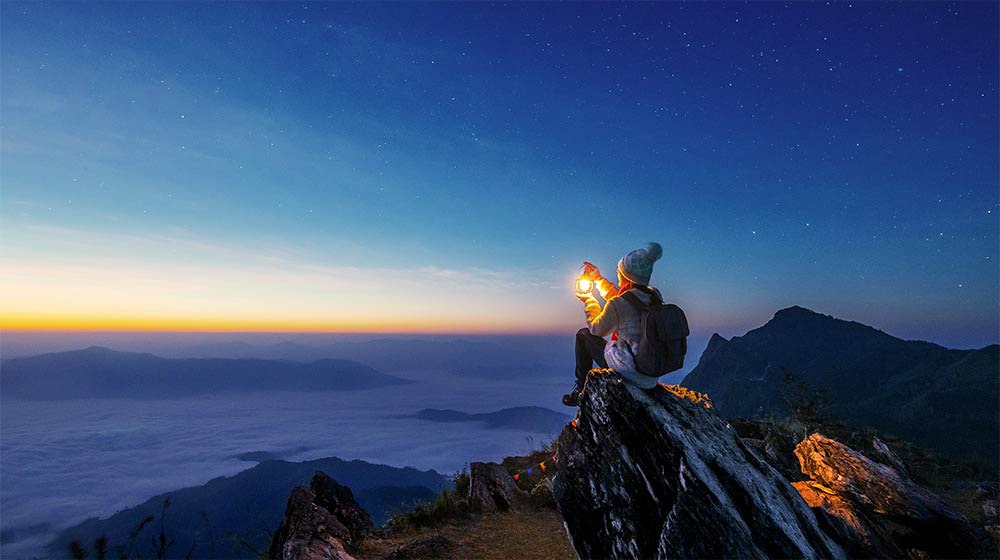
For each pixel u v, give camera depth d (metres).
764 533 3.68
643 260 4.31
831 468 7.12
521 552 8.38
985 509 9.81
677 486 3.87
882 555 4.64
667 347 4.08
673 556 3.56
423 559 7.96
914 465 13.54
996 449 34.78
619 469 4.25
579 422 4.66
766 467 4.53
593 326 4.46
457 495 11.63
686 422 4.32
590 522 4.38
